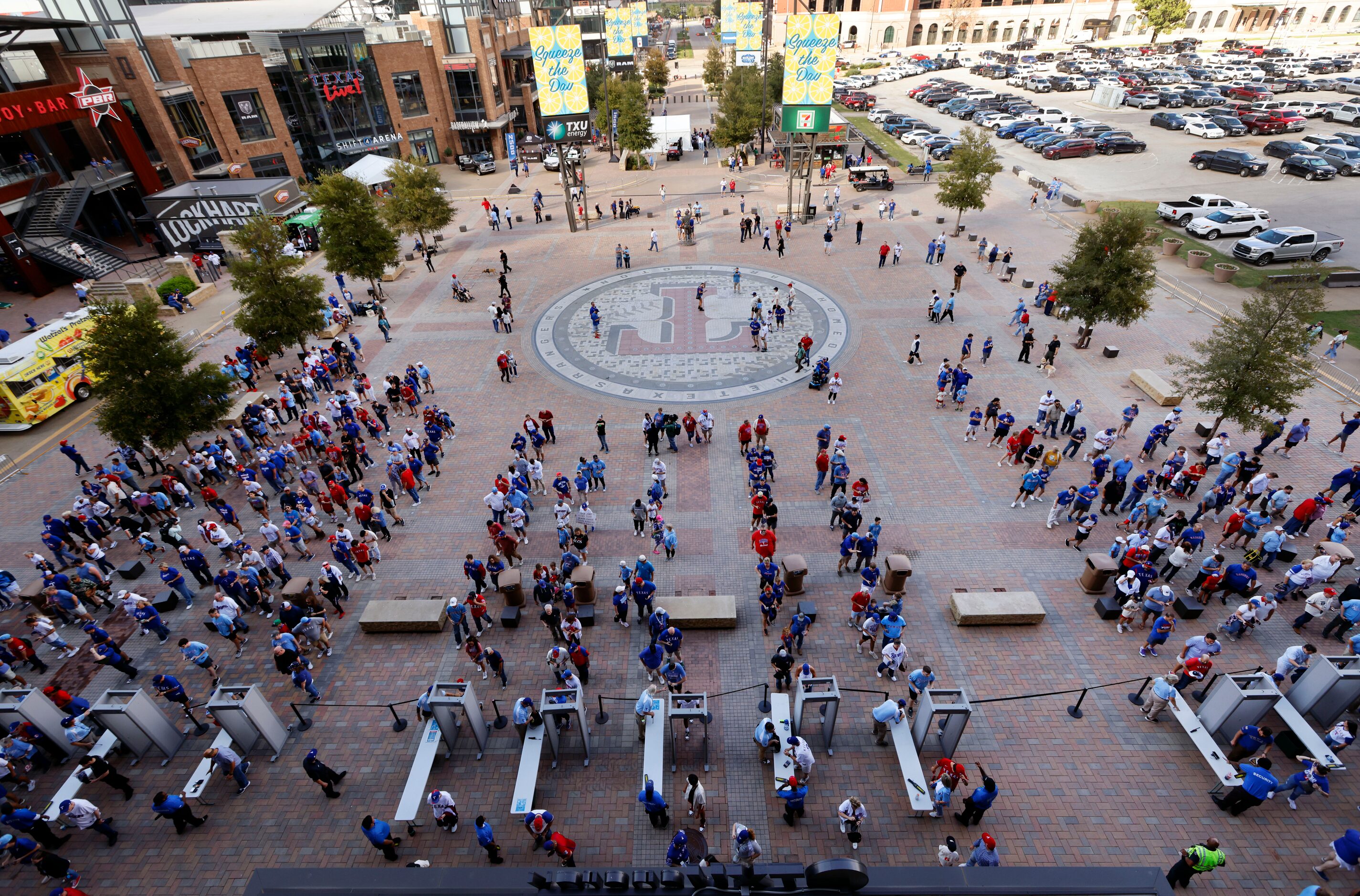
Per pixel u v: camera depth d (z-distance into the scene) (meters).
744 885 6.49
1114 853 11.84
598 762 13.93
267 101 51.09
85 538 20.56
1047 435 22.88
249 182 43.94
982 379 26.33
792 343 29.92
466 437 24.81
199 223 42.06
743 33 63.09
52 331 28.25
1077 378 25.94
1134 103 65.94
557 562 19.06
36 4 39.53
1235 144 52.94
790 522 20.06
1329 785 12.71
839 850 12.13
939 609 16.94
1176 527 17.58
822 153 55.22
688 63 119.75
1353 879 11.20
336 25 58.03
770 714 14.14
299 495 21.22
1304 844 11.90
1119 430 22.53
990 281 34.41
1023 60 94.12
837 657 15.86
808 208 43.88
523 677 15.86
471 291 37.16
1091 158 52.97
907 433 23.59
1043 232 39.88
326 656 16.64
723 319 32.34
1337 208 39.56
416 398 26.31
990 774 13.27
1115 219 25.45
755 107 58.12
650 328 31.91
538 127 75.44
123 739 14.23
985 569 18.02
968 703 12.98
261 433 24.88
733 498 21.12
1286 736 13.17
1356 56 82.19
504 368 27.97
